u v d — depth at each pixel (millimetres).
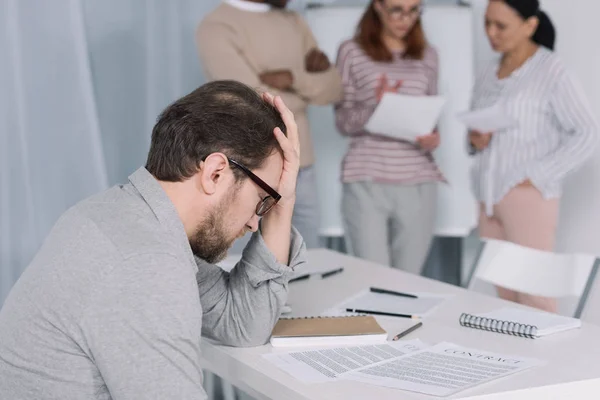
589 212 3465
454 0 3705
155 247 1198
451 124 3584
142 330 1143
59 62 3164
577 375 1429
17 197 3135
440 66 3553
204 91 1352
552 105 2951
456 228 3637
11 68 3078
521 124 2994
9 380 1207
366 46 3170
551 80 2938
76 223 1247
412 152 3219
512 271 2225
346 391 1349
